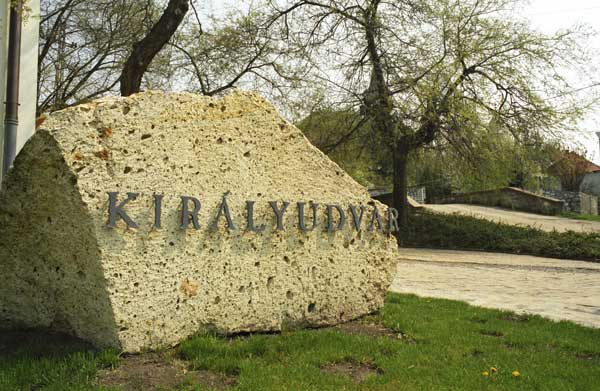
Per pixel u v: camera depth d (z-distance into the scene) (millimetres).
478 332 5984
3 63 9875
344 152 20797
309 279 5941
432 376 4422
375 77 19109
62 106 16516
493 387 4199
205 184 5195
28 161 4637
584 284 10523
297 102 19266
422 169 23047
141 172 4785
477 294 9094
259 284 5500
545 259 15945
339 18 18922
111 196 4527
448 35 18656
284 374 4309
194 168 5141
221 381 4176
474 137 18578
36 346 4711
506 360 4906
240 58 18531
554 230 19281
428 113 18172
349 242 6402
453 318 6613
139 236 4676
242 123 5609
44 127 4523
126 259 4582
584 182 42312
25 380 3938
